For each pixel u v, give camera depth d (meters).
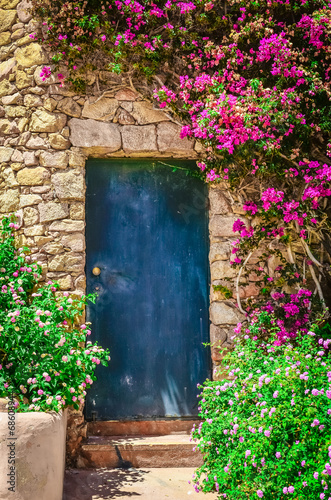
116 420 4.52
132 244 4.68
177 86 4.61
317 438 2.83
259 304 4.46
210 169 4.53
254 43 4.67
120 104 4.56
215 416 3.59
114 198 4.70
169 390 4.59
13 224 4.40
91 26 4.39
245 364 3.62
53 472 3.20
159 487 3.80
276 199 4.32
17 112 4.61
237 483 3.13
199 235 4.73
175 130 4.59
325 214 4.53
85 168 4.70
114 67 4.38
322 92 4.56
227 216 4.58
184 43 4.54
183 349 4.64
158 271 4.68
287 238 4.51
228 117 4.32
